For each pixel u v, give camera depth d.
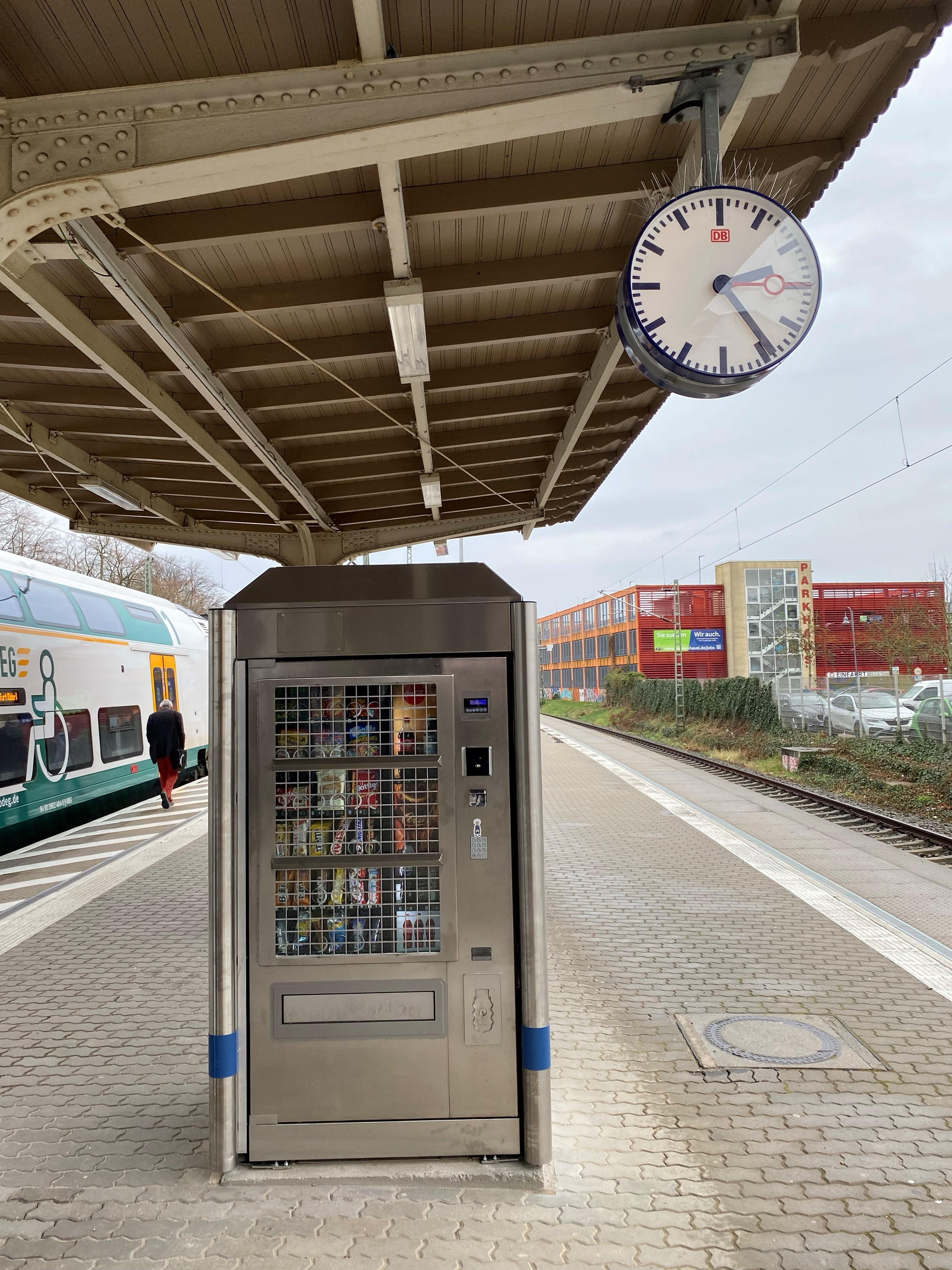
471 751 3.51
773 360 3.56
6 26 3.41
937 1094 4.09
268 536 11.71
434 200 4.59
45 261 4.48
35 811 10.80
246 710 3.51
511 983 3.46
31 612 11.03
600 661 63.72
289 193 4.55
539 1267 2.78
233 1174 3.35
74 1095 4.12
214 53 3.63
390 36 3.62
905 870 9.55
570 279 5.36
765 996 5.46
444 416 7.69
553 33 3.66
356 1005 3.43
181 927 7.10
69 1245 2.90
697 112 3.64
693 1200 3.19
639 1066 4.43
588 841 11.32
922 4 3.62
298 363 6.19
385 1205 3.14
